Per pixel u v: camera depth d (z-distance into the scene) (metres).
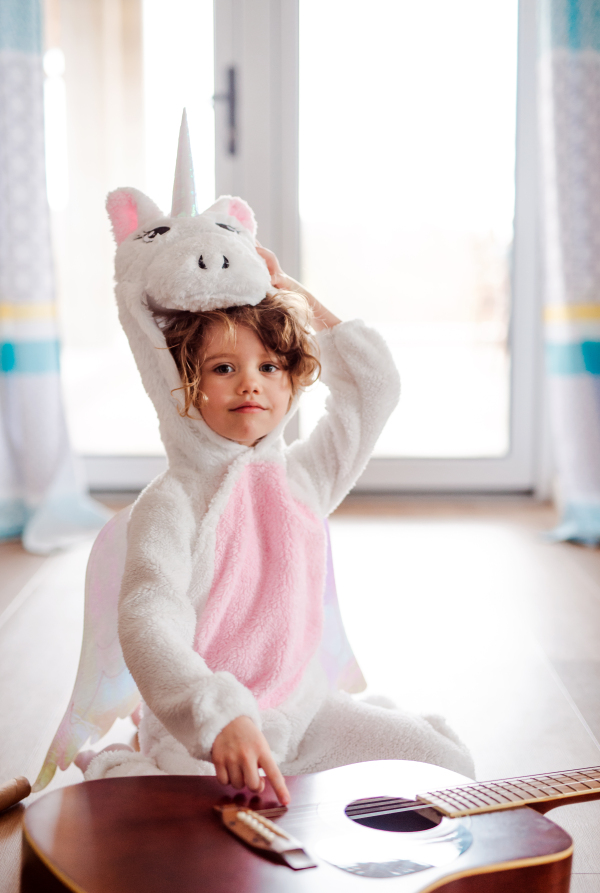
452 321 2.83
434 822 0.74
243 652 0.96
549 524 2.61
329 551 1.12
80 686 1.07
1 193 2.39
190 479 0.99
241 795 0.76
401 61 2.71
